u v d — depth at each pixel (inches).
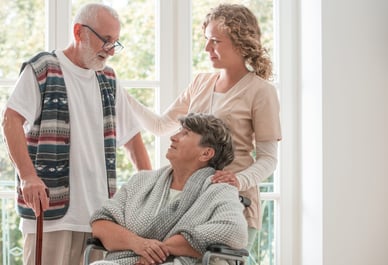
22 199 114.0
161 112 151.3
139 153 128.1
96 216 109.0
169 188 110.4
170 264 101.0
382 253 145.9
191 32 152.5
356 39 145.1
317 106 146.0
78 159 114.4
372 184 145.7
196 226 103.3
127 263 103.2
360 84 145.3
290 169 154.3
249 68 121.6
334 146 144.6
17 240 150.1
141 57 152.5
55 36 149.0
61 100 113.8
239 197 110.6
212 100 118.7
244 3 155.3
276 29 155.4
